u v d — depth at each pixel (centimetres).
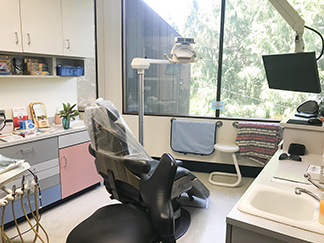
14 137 237
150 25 376
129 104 404
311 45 313
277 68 235
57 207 273
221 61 352
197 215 261
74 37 286
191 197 282
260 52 336
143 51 387
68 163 274
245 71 346
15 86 266
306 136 216
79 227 152
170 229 156
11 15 230
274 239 109
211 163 369
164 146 388
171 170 163
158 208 157
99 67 403
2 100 258
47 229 235
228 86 355
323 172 154
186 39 259
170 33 371
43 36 256
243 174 358
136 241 141
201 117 365
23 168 160
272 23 325
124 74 396
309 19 309
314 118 224
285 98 334
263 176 164
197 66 364
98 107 181
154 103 393
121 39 385
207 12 348
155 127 387
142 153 189
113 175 198
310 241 100
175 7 361
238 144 334
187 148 363
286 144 225
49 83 297
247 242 115
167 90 384
